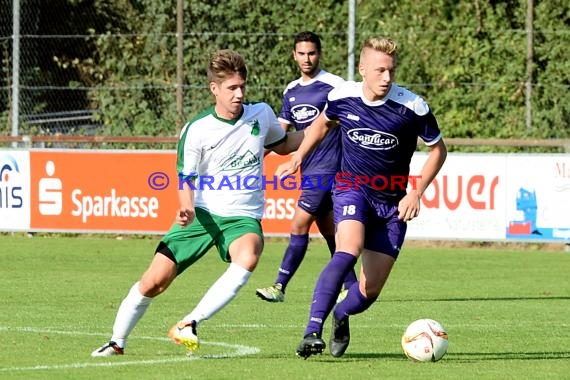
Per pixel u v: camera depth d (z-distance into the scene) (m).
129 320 22.00
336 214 22.05
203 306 20.81
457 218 47.94
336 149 31.70
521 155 47.22
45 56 61.94
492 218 47.59
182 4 55.34
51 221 51.38
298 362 21.61
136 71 61.19
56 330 26.28
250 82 59.19
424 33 60.75
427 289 36.34
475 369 20.89
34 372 20.09
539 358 22.58
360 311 22.30
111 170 50.53
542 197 47.09
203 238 21.61
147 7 60.69
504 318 29.44
